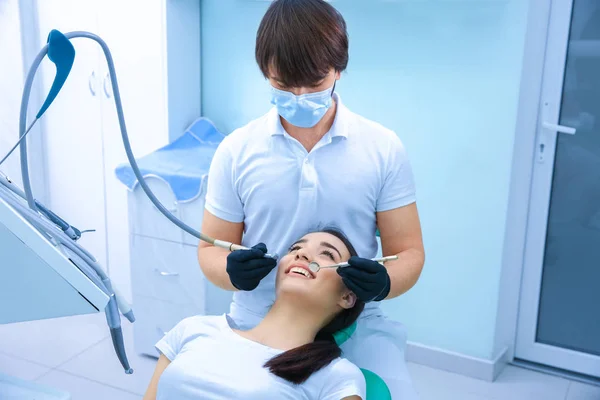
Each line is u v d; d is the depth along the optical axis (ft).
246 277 3.81
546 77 7.63
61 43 2.42
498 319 8.05
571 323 8.28
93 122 9.41
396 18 7.68
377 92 7.99
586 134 7.65
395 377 4.21
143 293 8.27
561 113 7.73
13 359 8.35
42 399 3.50
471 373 8.16
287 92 3.83
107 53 2.88
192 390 3.81
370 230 4.47
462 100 7.54
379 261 3.86
